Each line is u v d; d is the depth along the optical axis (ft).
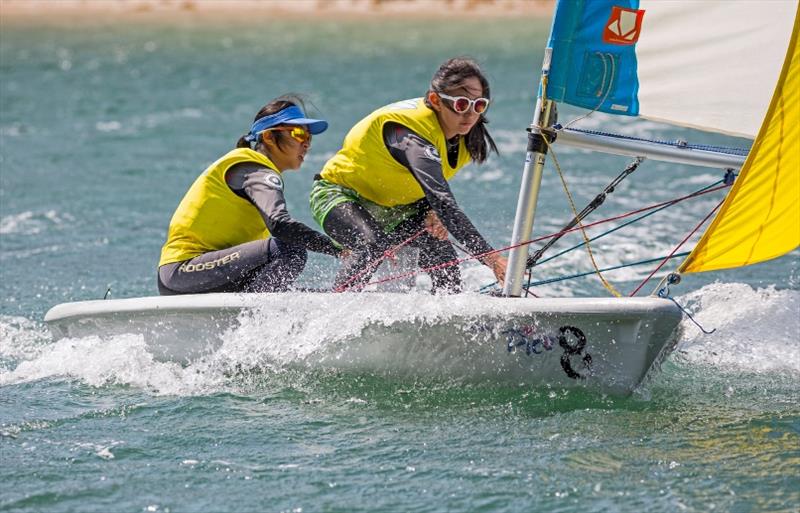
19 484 47.85
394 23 352.49
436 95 61.21
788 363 63.26
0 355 67.36
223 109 183.42
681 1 54.39
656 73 55.57
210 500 46.44
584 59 55.21
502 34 315.99
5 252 94.48
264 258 61.82
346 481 48.06
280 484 47.85
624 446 51.26
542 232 99.60
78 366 63.00
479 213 105.50
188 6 396.57
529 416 54.54
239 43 294.25
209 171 63.87
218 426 54.29
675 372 62.03
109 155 142.10
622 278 85.30
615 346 54.13
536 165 57.00
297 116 64.18
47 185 123.24
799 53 49.08
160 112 180.24
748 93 55.01
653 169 129.39
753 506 45.47
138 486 47.73
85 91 206.08
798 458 50.03
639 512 45.09
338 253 60.49
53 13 379.96
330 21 359.66
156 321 61.93
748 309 67.56
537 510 45.29
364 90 204.54
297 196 116.98
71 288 83.20
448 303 55.88
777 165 50.52
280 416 55.47
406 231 65.72
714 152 56.95
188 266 63.41
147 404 57.36
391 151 62.03
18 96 199.31
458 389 57.31
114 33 321.52
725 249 53.06
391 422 54.39
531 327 54.90
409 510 45.39
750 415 55.31
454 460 49.93
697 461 49.70
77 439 52.80
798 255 89.35
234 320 59.98
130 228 103.65
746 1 53.88
